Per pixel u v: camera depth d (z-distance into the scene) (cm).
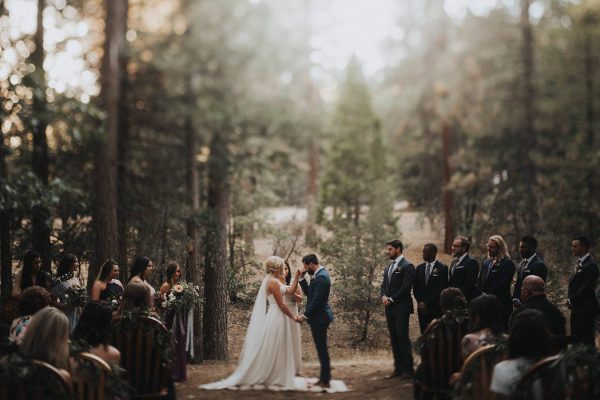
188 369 978
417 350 632
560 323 651
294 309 848
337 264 1545
